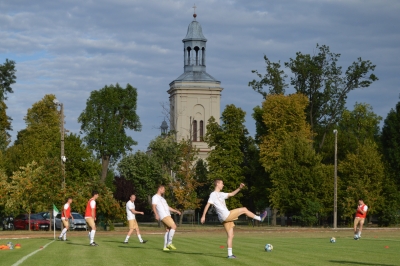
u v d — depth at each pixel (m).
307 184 67.56
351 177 67.50
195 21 108.25
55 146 67.06
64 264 16.23
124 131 93.25
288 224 71.88
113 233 43.72
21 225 57.91
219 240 31.12
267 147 76.75
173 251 21.30
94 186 52.00
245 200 80.19
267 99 78.88
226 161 75.56
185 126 104.00
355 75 82.19
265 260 18.16
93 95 89.88
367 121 104.38
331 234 43.72
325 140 90.12
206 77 105.69
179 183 72.56
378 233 45.31
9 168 71.75
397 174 70.06
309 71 82.50
